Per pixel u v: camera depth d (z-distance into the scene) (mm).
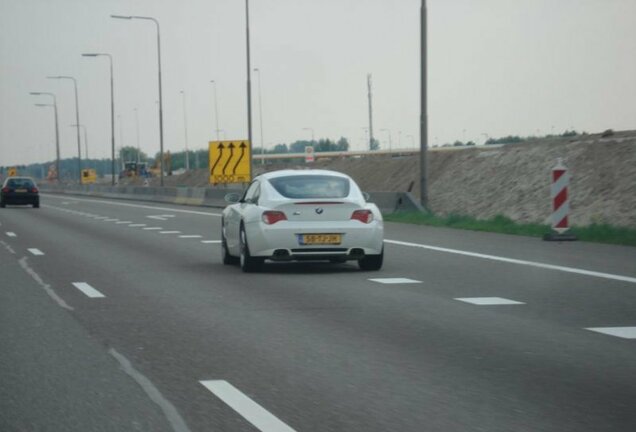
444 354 9750
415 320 11992
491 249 22062
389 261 19688
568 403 7660
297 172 18672
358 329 11336
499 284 15641
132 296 14531
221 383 8477
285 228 17344
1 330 11406
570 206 32062
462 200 40125
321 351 9969
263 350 10047
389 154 100625
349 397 7910
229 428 6984
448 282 16016
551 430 6871
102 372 8969
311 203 17438
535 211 33688
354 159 72875
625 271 17266
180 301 13922
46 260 20922
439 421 7129
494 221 29641
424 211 33781
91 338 10828
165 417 7309
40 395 8055
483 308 12969
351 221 17562
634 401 7727
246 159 55688
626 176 31922
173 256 21734
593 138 39312
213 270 18484
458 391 8094
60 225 36031
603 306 13047
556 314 12359
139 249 23812
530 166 38281
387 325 11625
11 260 21016
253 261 17734
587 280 16031
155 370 9055
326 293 14750
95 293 14930
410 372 8883
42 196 91500
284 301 13852
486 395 7949
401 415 7312
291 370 9016
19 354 9883
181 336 10938
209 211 48188
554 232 24328
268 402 7762
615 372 8836
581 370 8930
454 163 46156
